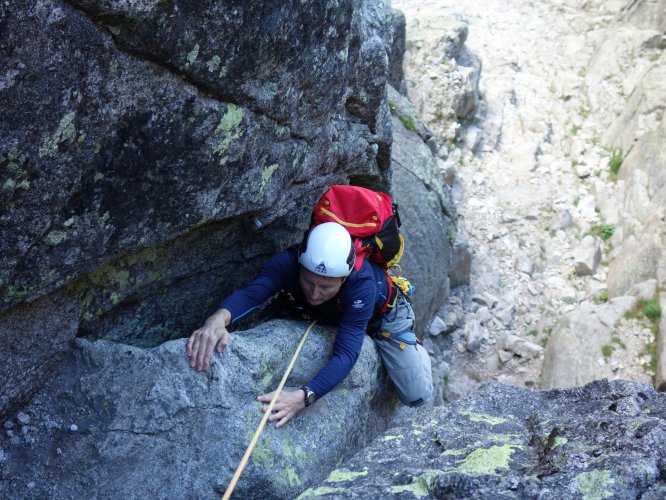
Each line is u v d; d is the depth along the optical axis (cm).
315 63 308
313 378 330
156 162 254
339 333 335
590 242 940
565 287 916
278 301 382
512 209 998
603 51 1188
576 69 1224
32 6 186
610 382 343
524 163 1053
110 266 302
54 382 305
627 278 885
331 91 338
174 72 239
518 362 832
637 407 316
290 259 341
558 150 1097
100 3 198
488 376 820
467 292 894
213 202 297
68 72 205
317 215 354
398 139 735
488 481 250
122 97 226
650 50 1173
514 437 308
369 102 440
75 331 303
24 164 210
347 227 346
